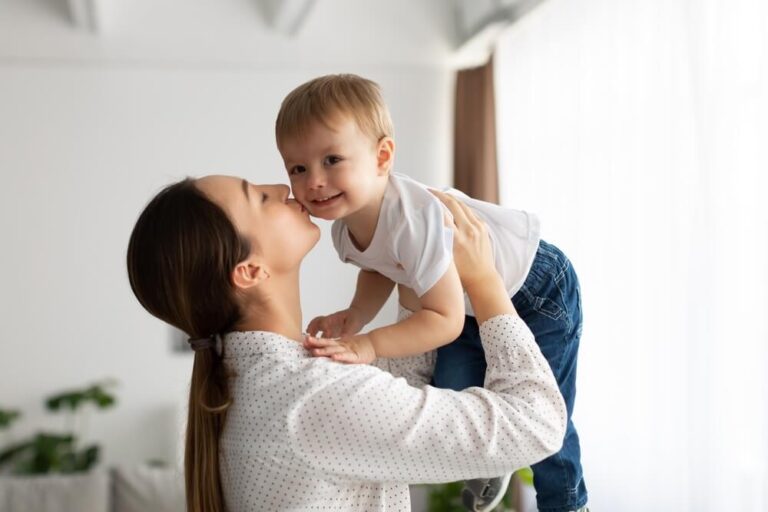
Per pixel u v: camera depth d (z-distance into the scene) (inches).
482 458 47.3
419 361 63.4
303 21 189.3
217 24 201.0
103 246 199.2
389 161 56.9
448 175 212.4
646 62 125.6
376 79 209.2
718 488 106.6
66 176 197.6
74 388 198.7
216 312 50.8
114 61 197.0
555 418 49.2
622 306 131.5
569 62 153.4
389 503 49.8
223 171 202.1
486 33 189.0
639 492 126.0
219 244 49.1
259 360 49.5
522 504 172.4
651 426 122.9
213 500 50.8
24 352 197.2
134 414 201.5
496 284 53.7
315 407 46.6
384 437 46.2
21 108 195.6
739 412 104.4
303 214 53.6
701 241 110.1
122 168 199.2
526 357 50.5
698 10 111.1
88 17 183.6
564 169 155.2
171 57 199.2
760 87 99.6
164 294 50.4
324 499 48.1
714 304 107.7
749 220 103.2
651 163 123.4
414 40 210.2
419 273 52.9
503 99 188.7
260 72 203.6
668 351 118.4
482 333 52.3
